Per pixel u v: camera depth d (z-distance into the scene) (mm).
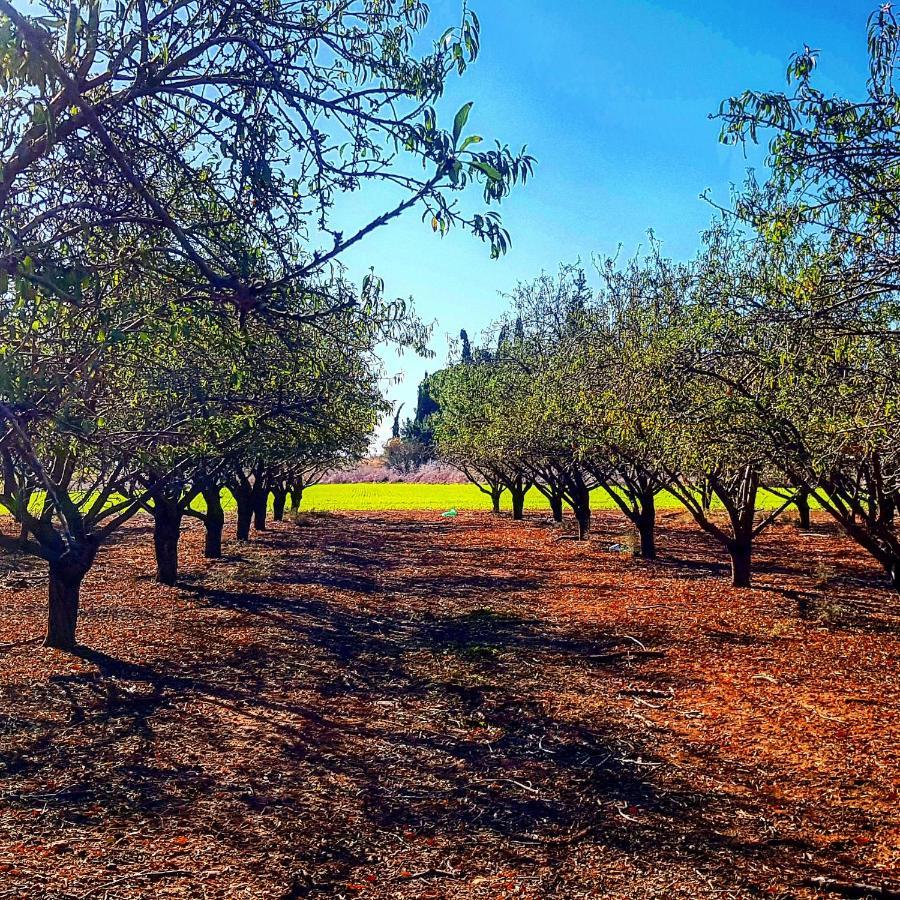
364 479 70812
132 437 6012
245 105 3541
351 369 11828
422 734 7410
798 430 7559
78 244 3793
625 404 11555
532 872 4840
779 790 5980
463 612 13461
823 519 30203
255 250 3916
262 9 3654
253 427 8453
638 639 11016
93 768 6500
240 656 10289
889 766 6328
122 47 3197
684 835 5301
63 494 8844
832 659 9750
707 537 24969
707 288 9141
